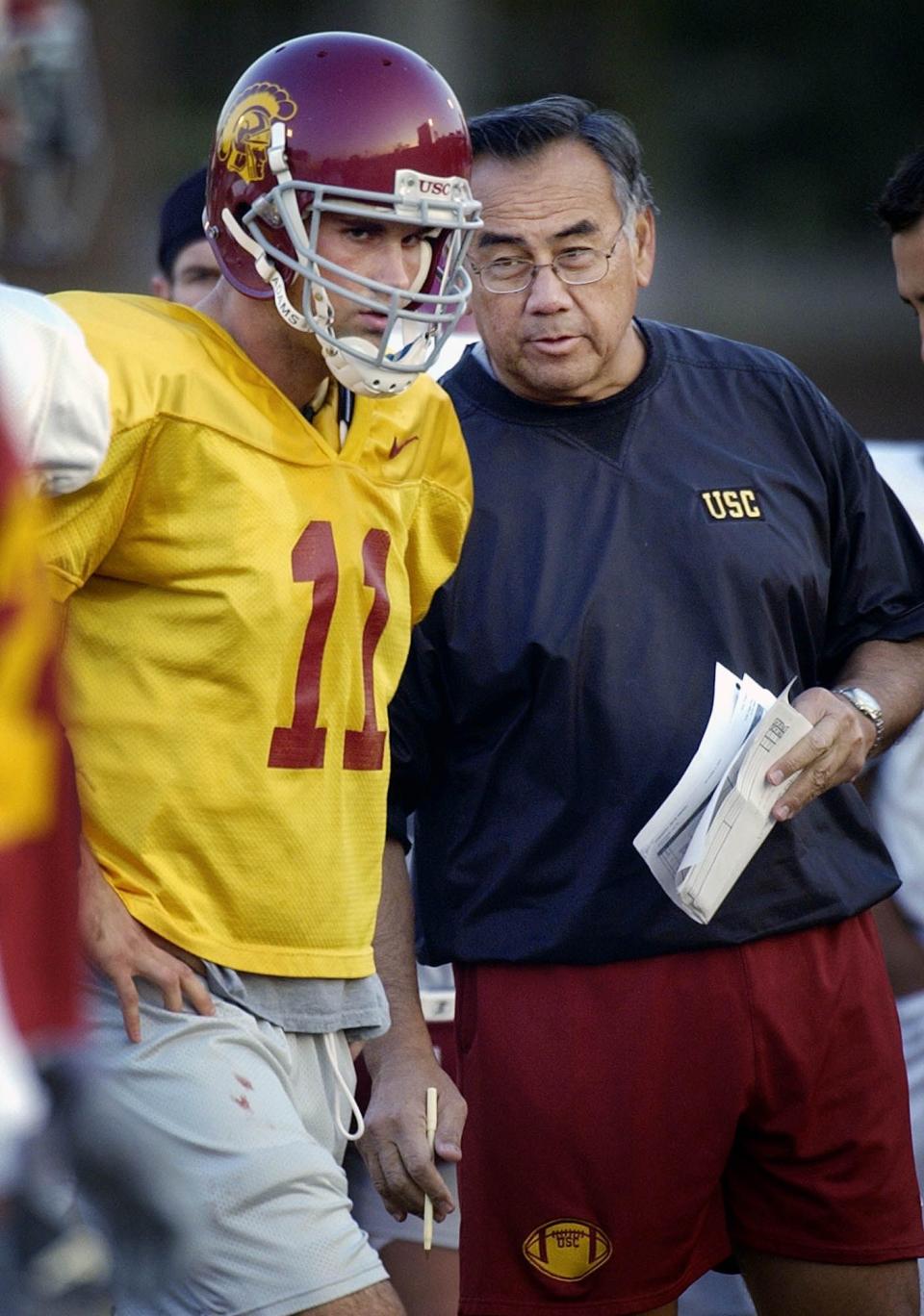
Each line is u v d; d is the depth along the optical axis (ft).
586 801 37.01
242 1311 30.07
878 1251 37.93
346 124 30.35
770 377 39.52
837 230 342.23
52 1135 17.21
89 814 30.96
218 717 31.01
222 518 30.63
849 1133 37.86
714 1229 38.91
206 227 32.32
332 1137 33.50
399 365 30.94
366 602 32.45
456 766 38.19
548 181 36.70
